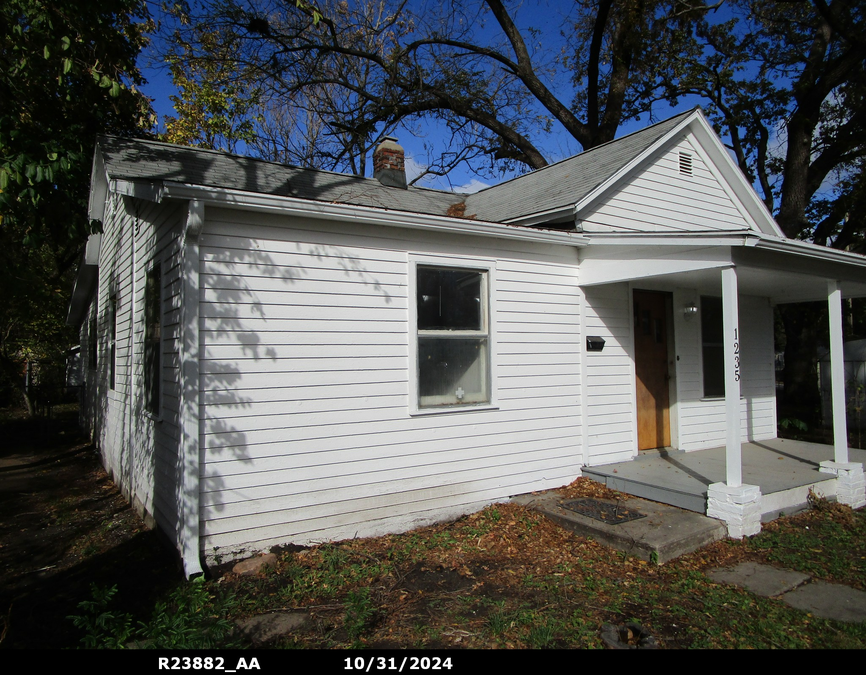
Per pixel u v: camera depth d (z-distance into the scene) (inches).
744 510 213.3
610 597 167.8
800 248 232.2
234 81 638.5
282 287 199.8
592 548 206.1
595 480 269.0
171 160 282.8
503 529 223.8
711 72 677.3
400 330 225.6
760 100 691.4
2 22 219.3
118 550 216.4
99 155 310.3
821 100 602.5
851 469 270.5
